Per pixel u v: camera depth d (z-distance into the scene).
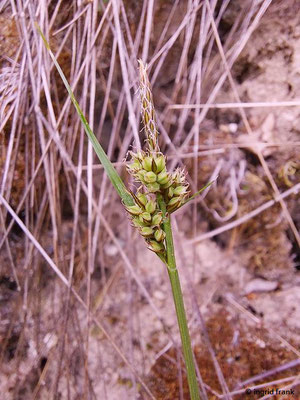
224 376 0.11
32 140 0.12
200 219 0.13
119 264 0.13
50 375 0.12
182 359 0.11
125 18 0.11
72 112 0.12
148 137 0.06
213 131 0.12
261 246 0.12
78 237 0.12
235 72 0.12
